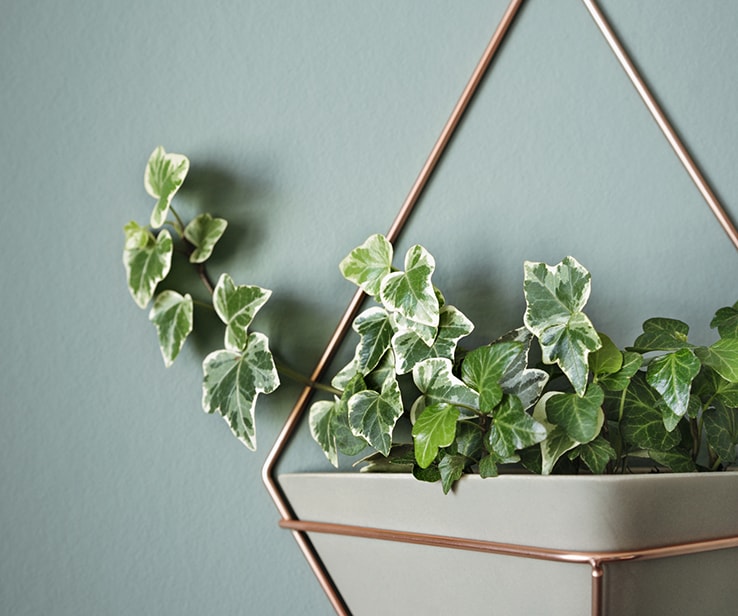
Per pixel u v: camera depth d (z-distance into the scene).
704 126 0.71
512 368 0.58
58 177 0.73
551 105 0.71
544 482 0.48
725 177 0.71
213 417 0.70
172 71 0.73
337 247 0.71
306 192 0.72
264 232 0.71
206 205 0.72
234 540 0.69
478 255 0.70
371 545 0.60
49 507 0.69
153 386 0.70
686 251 0.70
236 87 0.73
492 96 0.72
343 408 0.64
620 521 0.47
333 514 0.63
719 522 0.51
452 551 0.54
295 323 0.71
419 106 0.72
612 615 0.48
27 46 0.73
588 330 0.55
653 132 0.71
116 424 0.70
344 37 0.73
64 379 0.71
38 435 0.70
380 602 0.61
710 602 0.52
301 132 0.72
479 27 0.73
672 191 0.71
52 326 0.71
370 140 0.72
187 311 0.67
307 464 0.69
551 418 0.54
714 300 0.70
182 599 0.68
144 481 0.69
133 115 0.73
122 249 0.72
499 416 0.54
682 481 0.48
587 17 0.72
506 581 0.52
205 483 0.69
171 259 0.70
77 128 0.73
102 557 0.69
